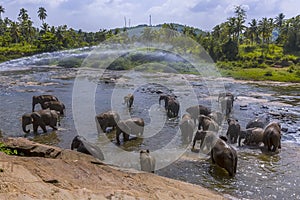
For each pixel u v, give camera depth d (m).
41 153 9.52
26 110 20.77
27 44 87.75
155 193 7.73
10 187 6.11
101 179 7.91
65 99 24.94
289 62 64.12
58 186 6.82
